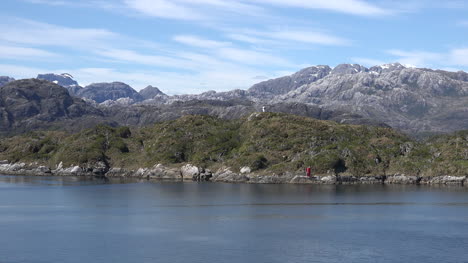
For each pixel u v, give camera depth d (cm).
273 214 17738
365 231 14950
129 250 12794
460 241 13738
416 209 18912
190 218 16988
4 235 14462
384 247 13112
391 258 12156
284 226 15625
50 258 12150
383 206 19575
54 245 13300
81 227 15525
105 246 13162
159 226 15638
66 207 19575
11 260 12012
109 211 18512
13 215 17750
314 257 12200
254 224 15912
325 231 14900
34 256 12319
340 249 12900
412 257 12250
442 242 13625
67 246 13200
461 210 18725
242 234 14488
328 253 12531
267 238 14000
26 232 14838
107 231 14925
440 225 15862
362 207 19325
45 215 17725
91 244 13375
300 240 13800
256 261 11881
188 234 14488
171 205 19875
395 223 16162
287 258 12119
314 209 18838
